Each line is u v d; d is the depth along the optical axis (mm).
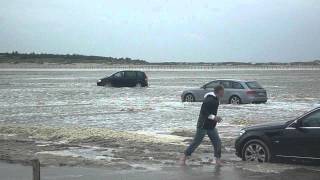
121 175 10305
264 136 11438
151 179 9867
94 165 11500
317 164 10766
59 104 32062
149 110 27969
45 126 20406
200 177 10016
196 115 25125
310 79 85500
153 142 15500
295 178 9773
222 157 12844
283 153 11164
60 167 11258
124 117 24219
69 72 134500
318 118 10812
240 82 32594
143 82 55469
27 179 9898
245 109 28562
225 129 19156
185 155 11664
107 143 15430
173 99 36875
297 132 10945
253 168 10789
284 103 33188
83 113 26250
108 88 52656
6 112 26781
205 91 33562
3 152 13633
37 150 14125
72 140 16125
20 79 79062
